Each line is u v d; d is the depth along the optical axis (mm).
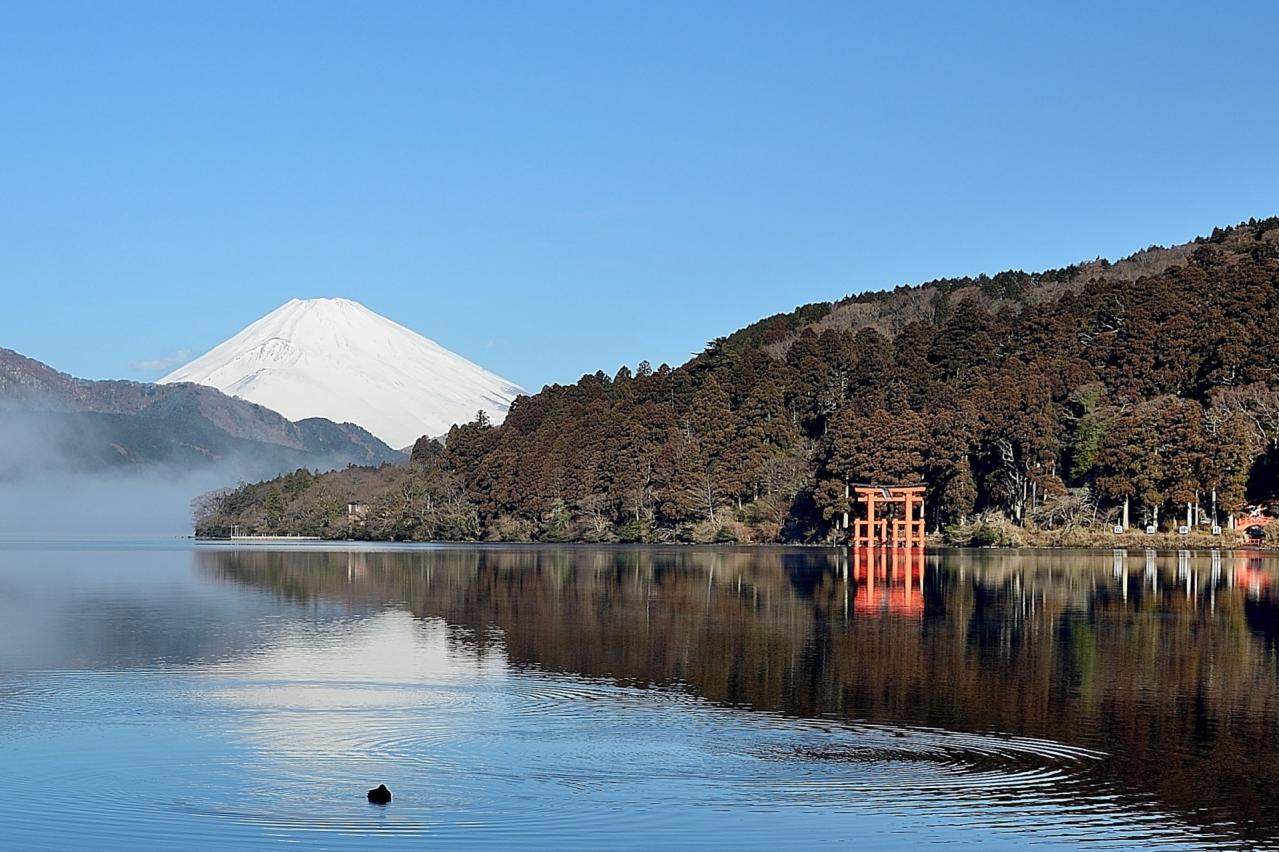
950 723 44125
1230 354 171625
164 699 48281
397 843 31656
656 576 114250
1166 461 153625
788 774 37469
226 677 53281
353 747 40531
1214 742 41375
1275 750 40375
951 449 169625
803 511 190750
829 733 42562
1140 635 67250
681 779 36938
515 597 91812
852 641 64875
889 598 88875
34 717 44938
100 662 57594
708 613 78875
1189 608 81188
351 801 34875
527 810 34125
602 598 90312
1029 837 32312
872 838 32156
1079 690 50344
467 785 36312
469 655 59812
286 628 71000
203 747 40438
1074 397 175500
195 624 73188
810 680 52594
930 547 161375
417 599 90562
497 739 41562
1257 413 159875
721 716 45219
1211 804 34844
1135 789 36094
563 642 64500
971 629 69938
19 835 32062
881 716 45344
